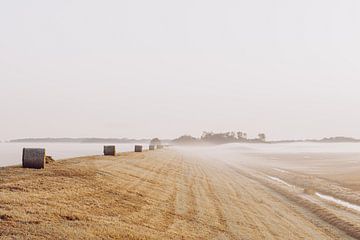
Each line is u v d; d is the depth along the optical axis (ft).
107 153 202.59
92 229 61.11
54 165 116.16
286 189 167.43
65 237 55.01
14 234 52.85
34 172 99.86
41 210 65.31
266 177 223.51
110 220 69.72
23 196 72.54
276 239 82.43
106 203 82.64
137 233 65.36
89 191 89.15
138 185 113.29
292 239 84.69
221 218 94.22
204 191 133.08
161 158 249.34
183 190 126.31
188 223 83.20
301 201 137.28
